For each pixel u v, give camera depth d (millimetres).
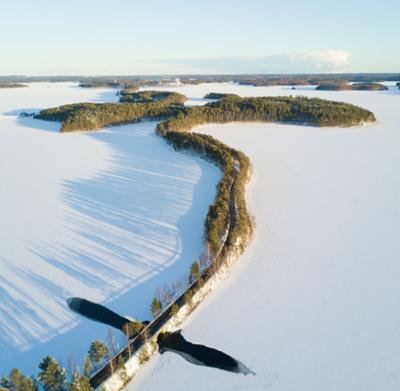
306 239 56750
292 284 46219
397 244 55188
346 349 36812
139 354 35656
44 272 48031
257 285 46062
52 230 59188
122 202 70500
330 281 46750
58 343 37156
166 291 44031
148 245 54375
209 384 33625
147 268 48906
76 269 48750
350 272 48562
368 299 43531
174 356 36375
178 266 49250
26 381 28891
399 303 42812
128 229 59375
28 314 40781
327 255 52438
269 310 41875
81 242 55406
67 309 41625
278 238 56906
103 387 31484
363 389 32844
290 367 35031
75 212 66000
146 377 34344
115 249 53438
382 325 39656
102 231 58781
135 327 37375
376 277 47469
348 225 61219
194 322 40344
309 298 43719
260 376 34250
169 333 38781
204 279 45688
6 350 36219
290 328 39375
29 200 72000
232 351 36750
